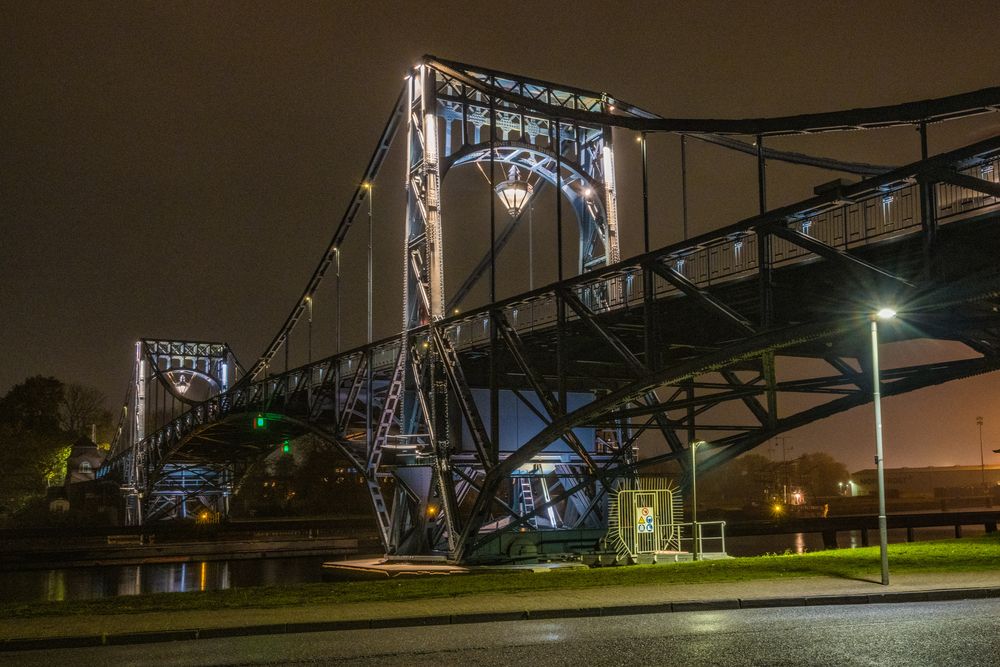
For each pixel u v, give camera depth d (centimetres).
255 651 1689
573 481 4969
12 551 8619
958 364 3133
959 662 1448
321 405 6875
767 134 3303
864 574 2589
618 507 3931
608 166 5503
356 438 6322
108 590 6788
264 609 2186
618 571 2925
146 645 1806
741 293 3450
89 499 15300
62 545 9081
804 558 3105
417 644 1722
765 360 3331
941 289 2608
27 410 17388
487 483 4503
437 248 5181
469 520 4612
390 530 5425
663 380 3544
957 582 2362
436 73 5378
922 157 2761
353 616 2017
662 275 3562
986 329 3034
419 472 5281
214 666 1550
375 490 5606
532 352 4794
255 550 9206
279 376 7644
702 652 1566
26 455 12825
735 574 2677
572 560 4378
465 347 4891
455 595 2370
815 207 3002
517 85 5475
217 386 14100
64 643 1803
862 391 3369
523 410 4822
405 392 5425
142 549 8981
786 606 2139
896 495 17438
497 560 4503
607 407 3838
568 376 4812
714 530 9356
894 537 10831
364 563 5038
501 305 4500
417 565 4800
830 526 9538
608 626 1886
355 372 6138
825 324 2934
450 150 5403
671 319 3862
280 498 15288
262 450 11244
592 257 5547
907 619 1875
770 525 9412
